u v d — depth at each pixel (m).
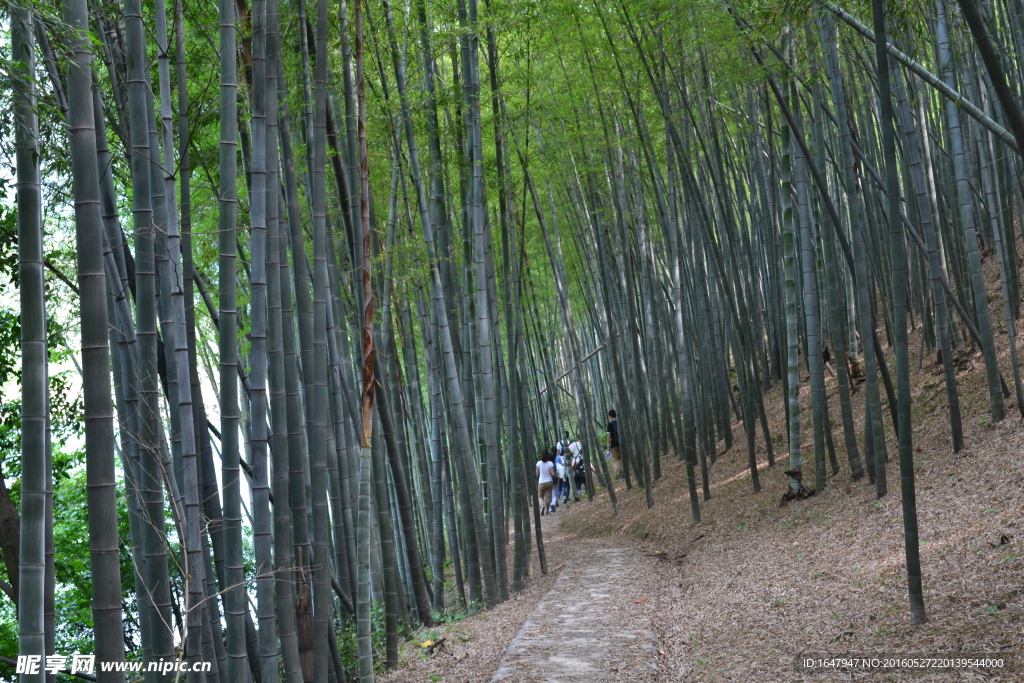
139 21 3.76
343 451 6.18
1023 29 6.71
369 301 4.88
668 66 9.50
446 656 5.96
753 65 7.88
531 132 10.89
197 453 4.38
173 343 3.91
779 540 7.75
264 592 4.32
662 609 6.43
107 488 2.85
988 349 7.87
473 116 7.58
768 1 5.53
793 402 8.92
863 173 10.77
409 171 8.34
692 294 13.27
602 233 13.42
